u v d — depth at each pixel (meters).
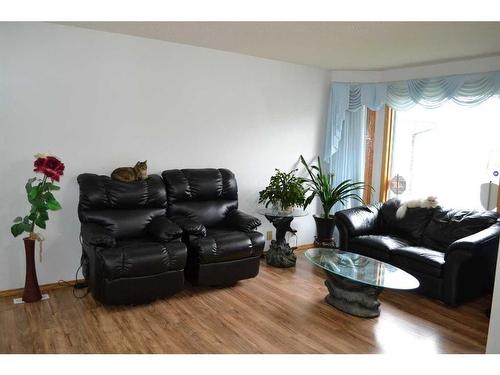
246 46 3.89
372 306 3.08
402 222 4.21
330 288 3.28
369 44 3.58
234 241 3.46
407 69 4.66
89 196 3.27
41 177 3.33
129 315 2.99
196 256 3.35
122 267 2.90
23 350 2.47
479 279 3.46
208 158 4.25
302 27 3.11
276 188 4.20
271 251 4.32
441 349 2.64
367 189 5.17
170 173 3.81
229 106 4.31
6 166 3.20
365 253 3.94
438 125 4.60
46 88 3.28
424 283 3.45
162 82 3.85
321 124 5.11
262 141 4.62
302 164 5.02
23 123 3.22
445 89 4.22
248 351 2.54
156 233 3.29
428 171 4.75
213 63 4.12
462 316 3.16
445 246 3.79
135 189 3.49
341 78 5.05
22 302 3.15
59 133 3.39
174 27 3.28
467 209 3.94
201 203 3.91
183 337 2.69
